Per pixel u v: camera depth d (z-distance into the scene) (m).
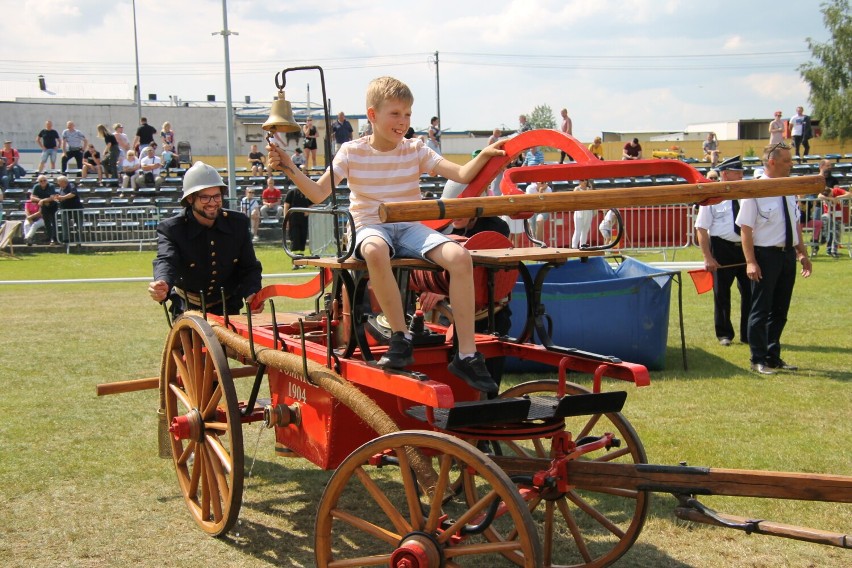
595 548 4.26
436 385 3.13
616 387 7.27
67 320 11.34
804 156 32.41
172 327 4.89
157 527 4.49
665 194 3.26
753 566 4.01
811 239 19.73
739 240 8.74
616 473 3.41
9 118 44.75
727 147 44.69
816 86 47.03
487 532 4.04
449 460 3.14
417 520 3.25
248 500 4.93
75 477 5.21
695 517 3.26
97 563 4.04
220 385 4.17
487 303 4.72
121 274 17.95
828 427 6.04
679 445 5.64
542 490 3.50
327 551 3.51
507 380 7.45
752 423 6.15
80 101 52.47
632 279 7.63
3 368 8.22
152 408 6.79
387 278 3.46
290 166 4.05
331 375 3.65
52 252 22.61
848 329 10.03
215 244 5.51
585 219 15.49
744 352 8.70
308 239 18.77
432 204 3.12
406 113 3.85
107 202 25.27
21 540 4.29
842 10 46.88
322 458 3.86
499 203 3.17
